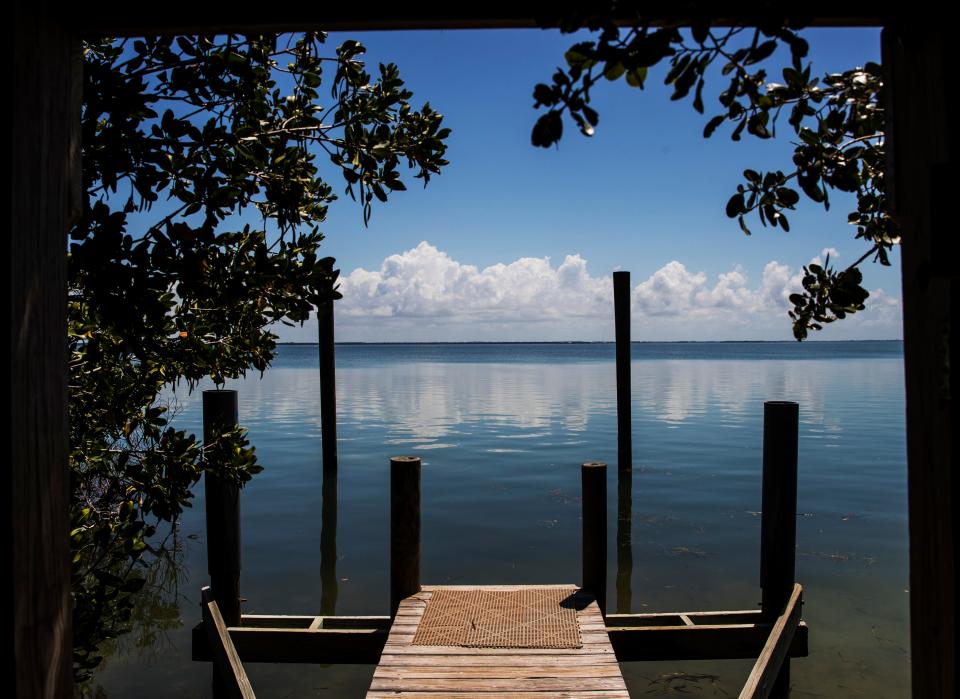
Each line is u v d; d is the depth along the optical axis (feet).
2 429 4.59
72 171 5.17
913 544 4.75
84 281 9.27
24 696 4.68
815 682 17.21
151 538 29.35
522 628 15.49
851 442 49.88
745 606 21.75
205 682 17.80
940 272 4.25
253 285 11.25
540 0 4.85
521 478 39.04
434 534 28.84
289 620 17.80
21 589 4.68
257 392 93.09
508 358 285.84
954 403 4.27
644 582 23.70
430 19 4.94
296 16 4.97
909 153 4.67
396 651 14.42
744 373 136.87
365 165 11.76
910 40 4.57
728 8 4.44
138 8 5.01
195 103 10.56
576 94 4.71
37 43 4.80
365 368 176.04
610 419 64.03
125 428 11.95
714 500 34.35
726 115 6.30
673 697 16.78
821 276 9.20
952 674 4.36
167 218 9.78
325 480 39.17
